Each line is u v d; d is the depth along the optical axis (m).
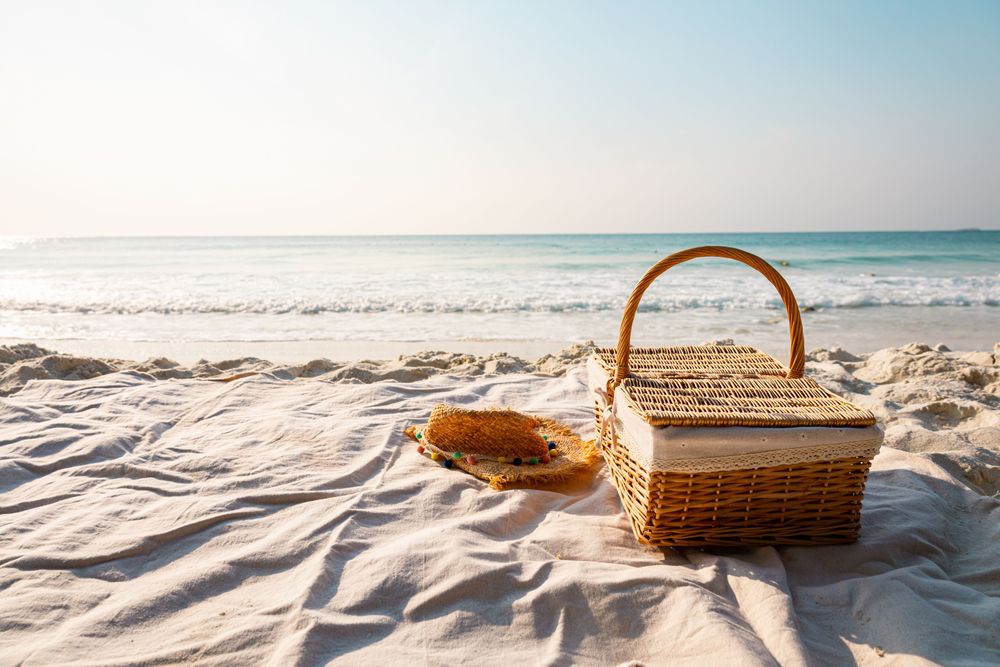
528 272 20.23
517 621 1.65
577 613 1.67
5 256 34.44
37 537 2.03
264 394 3.76
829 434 1.87
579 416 3.48
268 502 2.33
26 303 11.45
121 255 35.06
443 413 2.80
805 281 15.40
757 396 2.12
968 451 2.87
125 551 1.96
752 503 1.96
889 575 1.81
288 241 72.00
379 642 1.56
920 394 3.97
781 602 1.65
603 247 44.72
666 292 12.82
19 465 2.61
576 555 1.99
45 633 1.58
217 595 1.77
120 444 2.86
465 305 11.20
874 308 11.16
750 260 2.23
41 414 3.29
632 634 1.62
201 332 8.68
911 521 2.13
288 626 1.59
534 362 5.50
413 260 28.75
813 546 2.00
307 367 5.02
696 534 1.97
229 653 1.50
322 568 1.83
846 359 5.75
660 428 1.85
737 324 9.27
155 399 3.60
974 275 18.61
